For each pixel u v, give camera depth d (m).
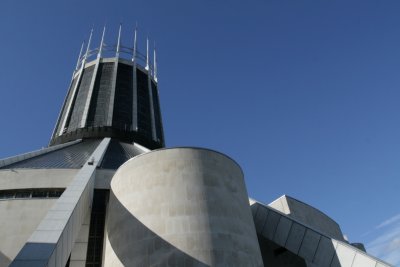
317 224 35.78
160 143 62.09
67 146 45.66
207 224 21.00
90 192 25.52
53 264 13.39
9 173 27.50
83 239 25.36
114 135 54.22
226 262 19.98
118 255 21.56
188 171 23.33
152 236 20.77
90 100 59.16
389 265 21.59
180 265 19.44
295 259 28.75
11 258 22.98
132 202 22.98
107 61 68.81
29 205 25.61
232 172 25.16
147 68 74.56
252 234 23.22
